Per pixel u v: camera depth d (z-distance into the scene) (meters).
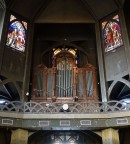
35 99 19.42
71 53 22.02
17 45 20.23
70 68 21.14
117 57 19.75
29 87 20.31
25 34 21.34
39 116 16.36
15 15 20.98
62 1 22.36
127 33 19.73
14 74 19.12
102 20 22.23
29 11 21.92
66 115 16.42
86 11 22.78
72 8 22.72
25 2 21.23
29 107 16.67
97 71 21.61
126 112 16.14
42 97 19.53
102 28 21.95
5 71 18.55
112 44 20.61
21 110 16.61
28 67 20.20
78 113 16.50
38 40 24.14
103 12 22.03
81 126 16.14
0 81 18.12
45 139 18.28
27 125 16.09
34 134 17.11
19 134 15.88
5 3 20.12
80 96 19.64
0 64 18.33
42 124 16.16
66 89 19.92
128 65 18.50
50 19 22.92
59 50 24.03
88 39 24.39
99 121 16.33
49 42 24.38
